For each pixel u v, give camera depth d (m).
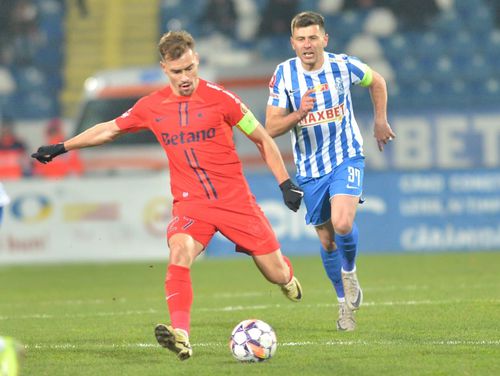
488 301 32.62
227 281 46.22
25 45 88.00
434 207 58.75
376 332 25.73
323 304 34.28
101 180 60.31
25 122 83.06
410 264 51.00
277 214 59.16
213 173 21.66
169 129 21.67
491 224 58.41
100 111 71.62
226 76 70.31
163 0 88.25
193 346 24.05
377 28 84.56
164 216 59.56
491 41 83.06
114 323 30.11
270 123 26.02
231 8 86.62
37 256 60.75
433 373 19.11
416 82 82.31
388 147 73.06
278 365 20.33
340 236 25.45
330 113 26.16
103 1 88.88
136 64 87.62
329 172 26.31
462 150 72.25
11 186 61.00
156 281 47.94
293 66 26.31
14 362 16.88
